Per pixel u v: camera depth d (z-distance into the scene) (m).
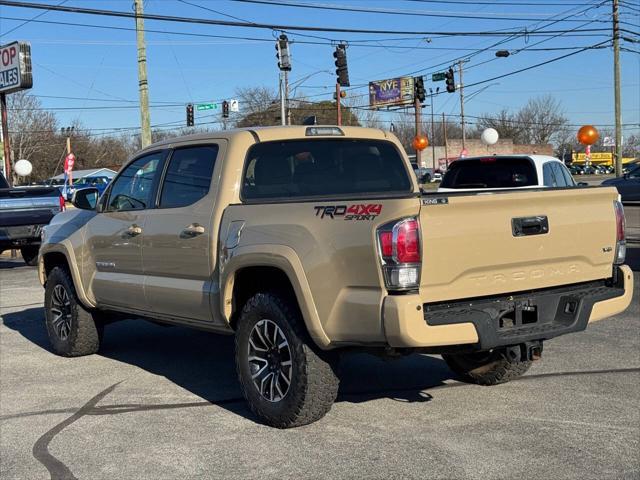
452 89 34.44
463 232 4.41
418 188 6.25
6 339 8.36
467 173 12.19
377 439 4.77
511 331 4.62
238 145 5.48
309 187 5.70
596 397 5.60
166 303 5.90
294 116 65.31
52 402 5.85
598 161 89.38
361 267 4.36
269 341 5.04
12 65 25.16
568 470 4.22
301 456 4.52
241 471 4.33
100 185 44.59
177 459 4.56
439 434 4.84
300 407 4.80
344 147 5.96
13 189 14.35
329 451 4.59
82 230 6.97
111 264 6.56
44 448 4.84
